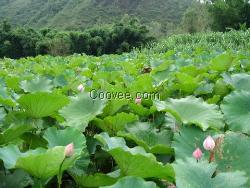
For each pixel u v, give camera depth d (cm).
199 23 4100
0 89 332
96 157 222
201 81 387
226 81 342
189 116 245
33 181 177
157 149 207
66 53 3700
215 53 746
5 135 213
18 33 3931
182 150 205
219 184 154
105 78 474
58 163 162
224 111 242
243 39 1418
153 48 1741
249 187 172
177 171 158
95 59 977
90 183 181
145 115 283
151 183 140
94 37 3822
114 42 3862
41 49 3753
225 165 192
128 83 420
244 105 241
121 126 246
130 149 192
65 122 246
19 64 928
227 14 3244
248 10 3216
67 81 470
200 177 158
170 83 392
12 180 177
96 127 263
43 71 625
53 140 205
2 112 266
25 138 230
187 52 1049
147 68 623
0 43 3931
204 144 184
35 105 237
